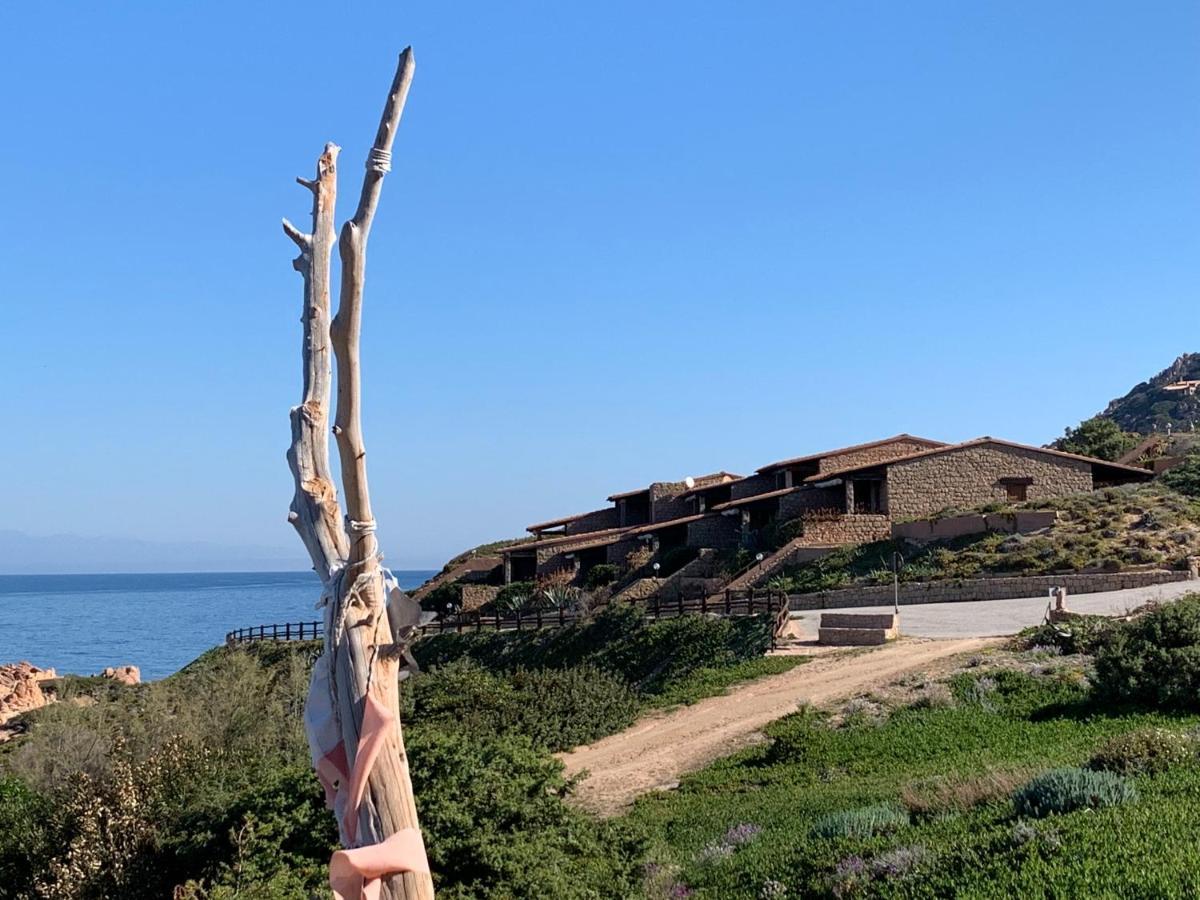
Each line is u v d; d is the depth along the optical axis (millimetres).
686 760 21922
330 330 4953
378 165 4984
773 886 11836
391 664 4945
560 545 61812
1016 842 10352
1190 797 10906
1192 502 44875
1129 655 19969
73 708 22125
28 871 13906
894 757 18828
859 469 51594
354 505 4961
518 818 11438
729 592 38562
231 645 54250
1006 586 39375
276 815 11000
